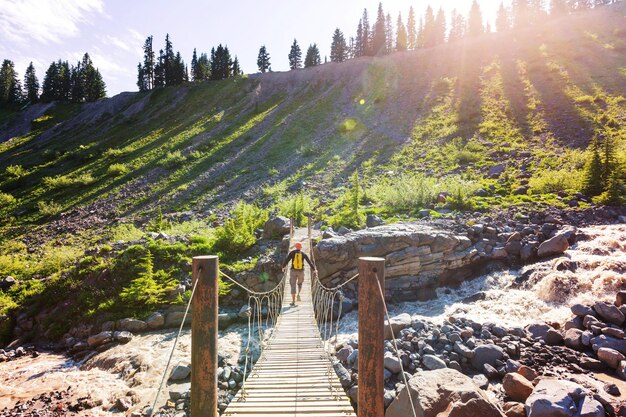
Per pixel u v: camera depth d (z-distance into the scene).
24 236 34.72
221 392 8.00
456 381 5.80
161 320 12.60
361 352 2.97
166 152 56.66
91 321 13.05
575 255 12.98
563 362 7.25
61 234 33.72
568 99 41.19
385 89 66.12
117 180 47.78
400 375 7.38
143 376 9.24
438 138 40.09
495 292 12.34
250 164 45.94
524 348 7.89
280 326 8.73
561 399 5.27
